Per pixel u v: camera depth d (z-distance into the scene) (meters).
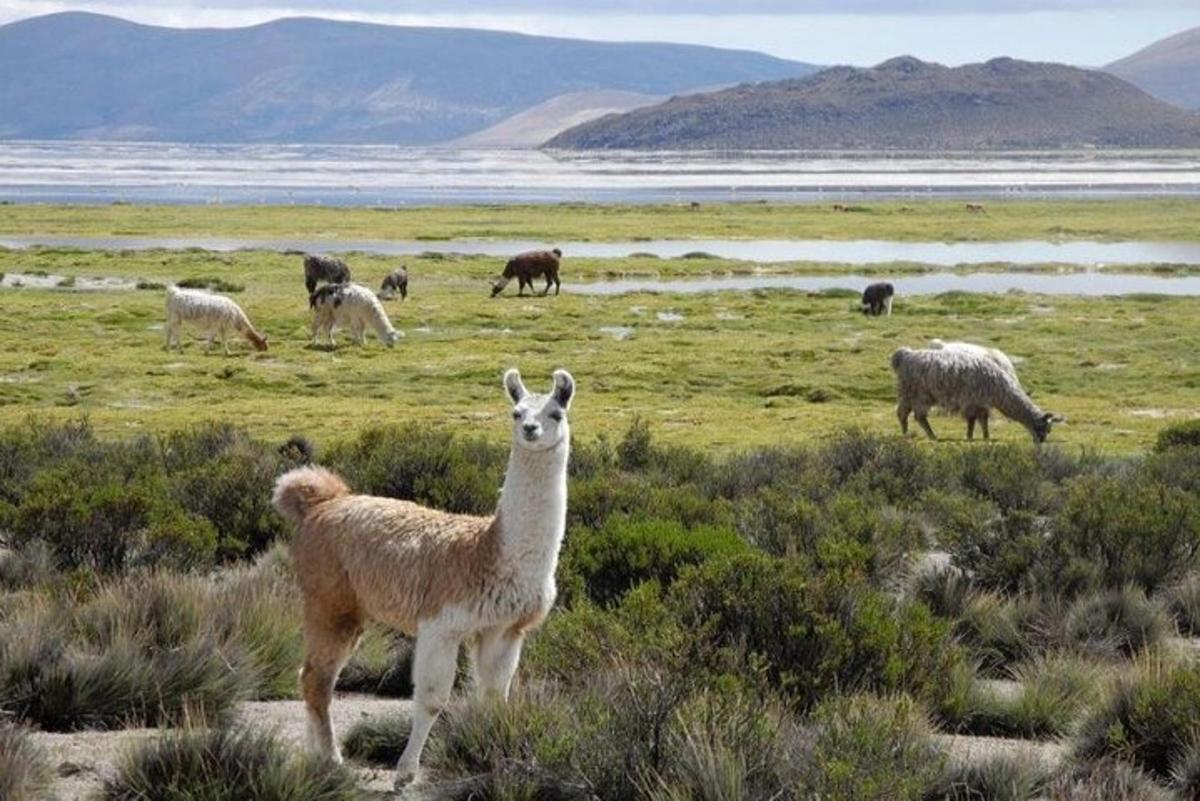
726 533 39.97
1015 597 40.94
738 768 21.84
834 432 87.38
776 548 44.53
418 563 23.47
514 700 24.53
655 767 22.83
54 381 113.44
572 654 29.05
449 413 101.19
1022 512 46.56
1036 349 138.75
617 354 133.12
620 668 27.00
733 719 23.34
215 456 61.97
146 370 119.62
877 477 61.91
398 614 23.84
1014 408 91.25
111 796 22.25
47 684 27.48
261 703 30.16
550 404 23.25
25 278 186.62
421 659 23.30
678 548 38.62
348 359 129.62
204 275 195.50
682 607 31.36
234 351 133.62
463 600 23.19
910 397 94.25
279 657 31.48
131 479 54.22
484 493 49.81
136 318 150.88
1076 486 53.25
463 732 24.30
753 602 30.45
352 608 24.67
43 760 23.20
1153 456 69.81
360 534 24.14
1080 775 25.55
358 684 31.84
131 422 93.81
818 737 23.28
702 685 26.30
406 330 150.88
